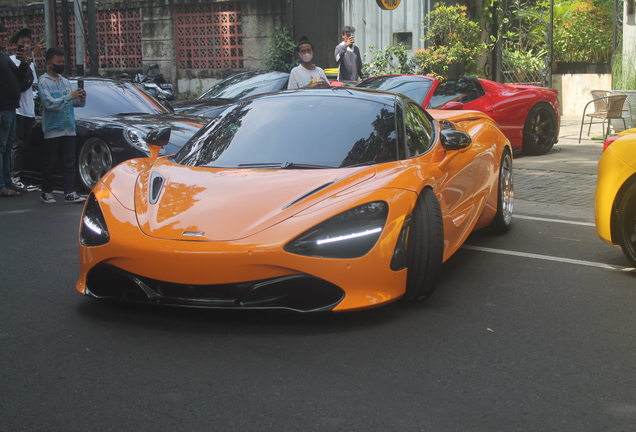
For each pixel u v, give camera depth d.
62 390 2.51
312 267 2.95
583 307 3.54
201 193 3.32
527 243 5.00
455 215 4.12
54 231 5.36
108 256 3.12
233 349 2.89
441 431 2.23
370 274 3.05
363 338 3.04
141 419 2.30
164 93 12.54
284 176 3.42
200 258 2.93
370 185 3.25
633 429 2.26
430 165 3.80
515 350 2.94
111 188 3.54
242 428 2.24
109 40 17.48
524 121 9.51
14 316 3.32
